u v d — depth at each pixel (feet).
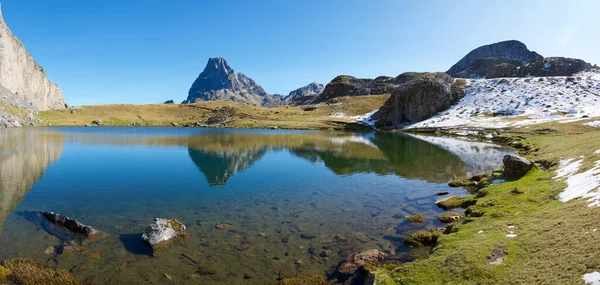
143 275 53.42
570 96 430.20
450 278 43.75
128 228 75.77
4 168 153.99
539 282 37.17
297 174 147.33
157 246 63.93
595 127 251.19
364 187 121.19
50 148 234.58
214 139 331.57
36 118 582.35
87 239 67.67
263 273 54.39
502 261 44.50
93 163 174.40
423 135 376.27
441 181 130.11
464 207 89.81
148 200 102.73
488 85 569.64
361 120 593.83
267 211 90.79
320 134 415.64
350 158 197.98
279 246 65.57
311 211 90.63
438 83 521.24
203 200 103.09
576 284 34.19
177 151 229.66
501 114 413.18
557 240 45.62
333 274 54.03
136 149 239.30
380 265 54.44
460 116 447.01
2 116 507.30
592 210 51.72
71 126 570.46
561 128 261.65
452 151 223.10
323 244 66.49
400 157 200.13
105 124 615.98
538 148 174.19
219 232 73.56
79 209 91.91
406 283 45.09
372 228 75.87
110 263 57.31
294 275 53.57
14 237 67.87
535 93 473.26
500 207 73.92
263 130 508.94
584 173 79.77
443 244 57.26
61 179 133.08
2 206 93.20
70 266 55.83
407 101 522.88
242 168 163.73
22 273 52.31
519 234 52.80
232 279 52.47
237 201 101.91
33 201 99.60
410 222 79.10
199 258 59.82
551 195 73.61
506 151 215.31
